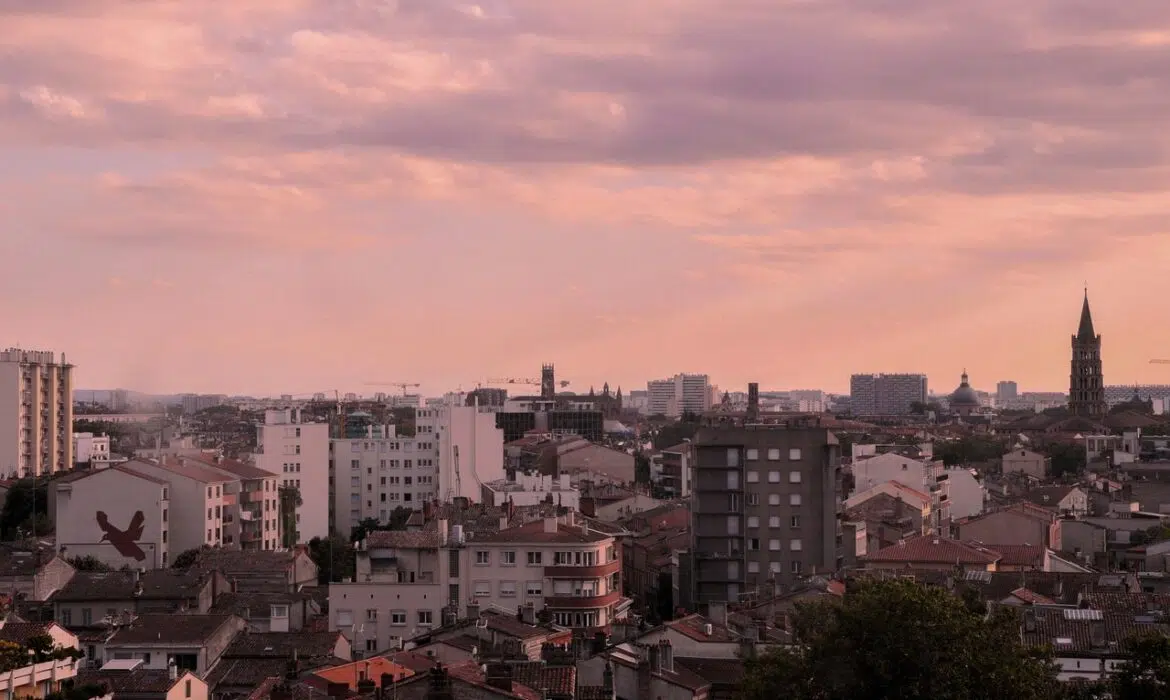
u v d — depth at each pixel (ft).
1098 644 601.62
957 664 508.94
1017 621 571.28
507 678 451.94
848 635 519.60
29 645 536.42
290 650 634.02
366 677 490.90
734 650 606.96
